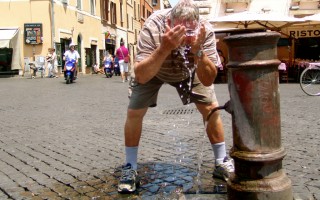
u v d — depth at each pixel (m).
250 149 2.42
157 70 2.97
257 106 2.40
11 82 20.05
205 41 3.20
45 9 25.44
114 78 23.42
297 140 5.19
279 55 18.30
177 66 3.27
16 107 9.96
